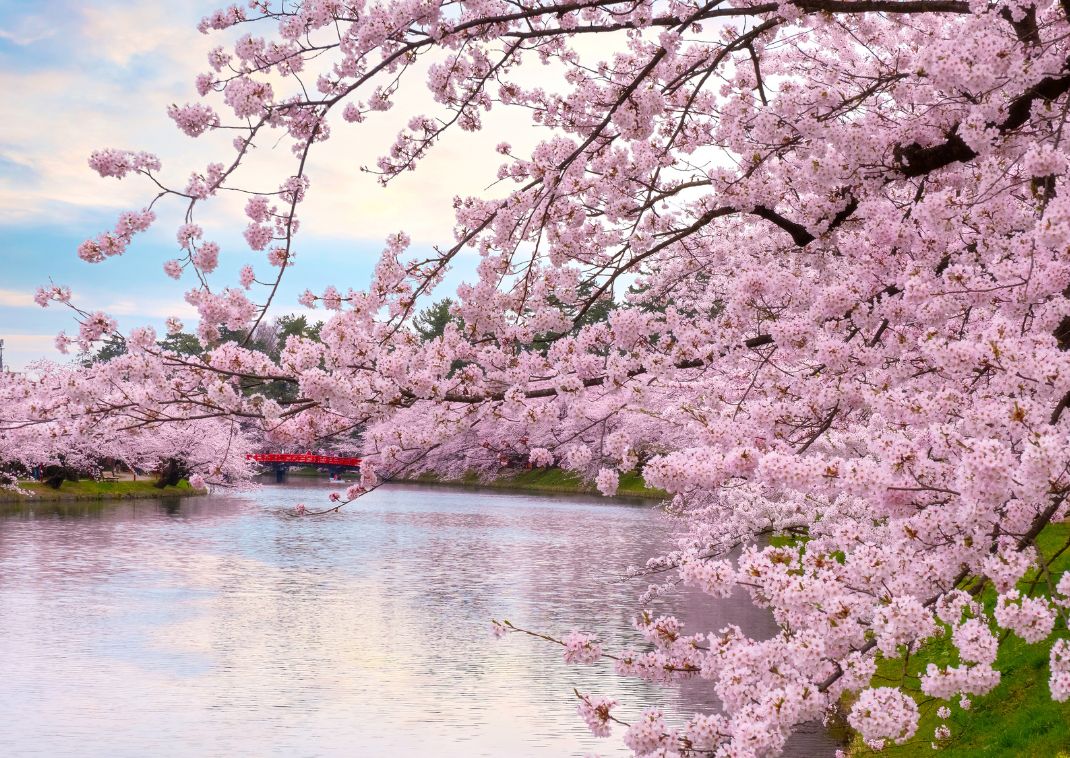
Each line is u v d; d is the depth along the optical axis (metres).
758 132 6.73
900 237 6.48
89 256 6.18
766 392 7.33
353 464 85.12
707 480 5.29
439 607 24.17
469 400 7.06
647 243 7.86
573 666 18.34
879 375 6.18
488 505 58.75
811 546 6.05
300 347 6.65
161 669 17.81
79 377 6.53
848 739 12.62
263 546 36.69
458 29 6.66
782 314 7.23
